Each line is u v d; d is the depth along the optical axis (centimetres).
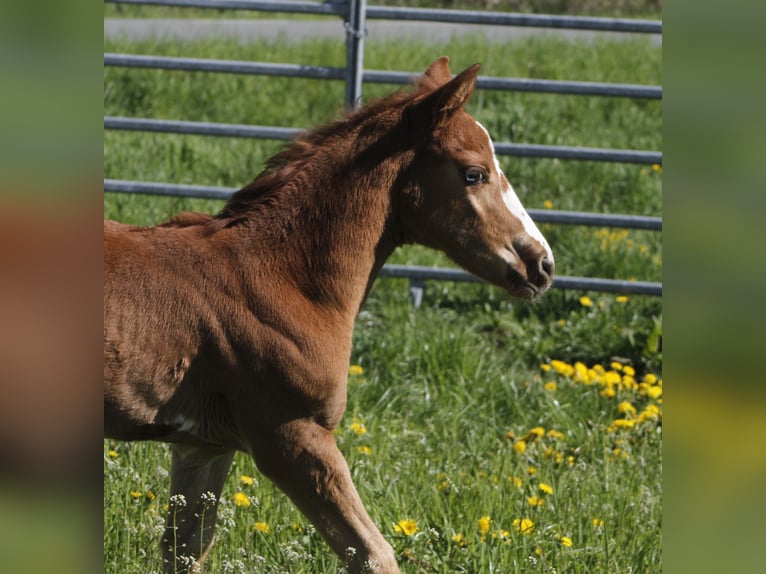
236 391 463
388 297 981
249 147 1262
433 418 747
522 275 520
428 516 582
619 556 550
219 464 516
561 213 964
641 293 944
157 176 1130
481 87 964
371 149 505
